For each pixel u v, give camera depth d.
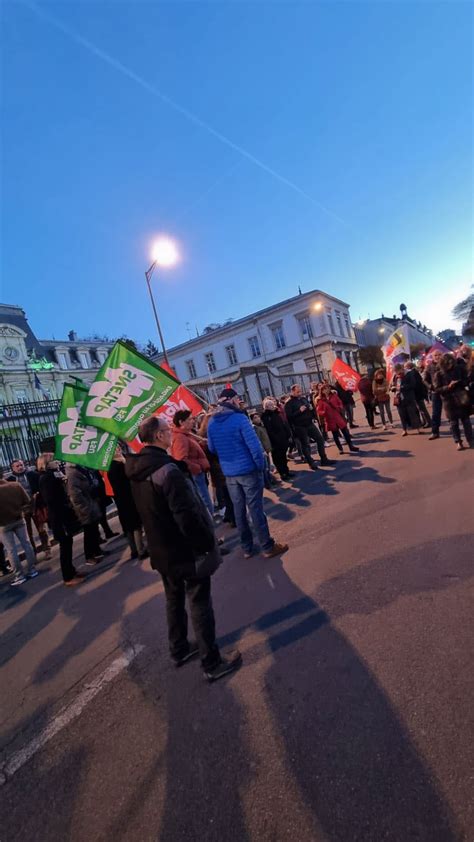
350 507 5.34
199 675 2.81
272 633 3.03
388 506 5.00
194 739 2.25
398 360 13.01
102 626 3.92
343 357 46.00
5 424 12.42
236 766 2.01
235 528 5.98
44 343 46.91
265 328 45.12
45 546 7.28
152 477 2.65
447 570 3.24
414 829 1.54
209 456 6.21
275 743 2.08
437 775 1.71
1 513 6.00
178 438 5.25
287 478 8.02
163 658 3.13
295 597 3.44
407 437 9.12
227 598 3.76
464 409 6.58
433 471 5.96
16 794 2.21
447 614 2.72
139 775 2.12
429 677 2.23
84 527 5.75
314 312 42.62
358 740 1.97
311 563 4.00
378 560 3.68
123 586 4.79
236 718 2.32
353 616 2.96
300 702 2.30
